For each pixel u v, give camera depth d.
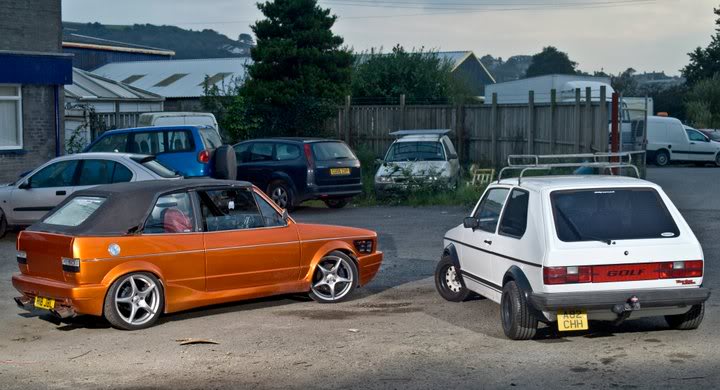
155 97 37.28
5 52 21.78
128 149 18.61
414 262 13.42
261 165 20.70
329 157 20.59
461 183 23.08
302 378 7.20
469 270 9.79
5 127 22.45
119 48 61.34
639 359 7.57
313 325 9.24
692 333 8.48
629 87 74.25
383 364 7.58
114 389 6.98
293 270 10.15
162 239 9.21
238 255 9.67
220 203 9.77
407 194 21.86
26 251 9.40
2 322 9.66
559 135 24.53
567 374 7.15
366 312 9.92
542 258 7.83
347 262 10.56
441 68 45.81
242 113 30.56
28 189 15.79
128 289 9.09
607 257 7.79
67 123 28.28
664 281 7.87
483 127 29.42
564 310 7.82
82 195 9.59
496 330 8.84
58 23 23.23
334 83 33.25
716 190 23.69
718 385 6.74
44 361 7.91
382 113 31.28
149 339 8.71
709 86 55.19
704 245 14.20
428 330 8.90
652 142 38.16
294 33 32.72
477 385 6.89
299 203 20.41
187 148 18.47
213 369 7.53
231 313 9.95
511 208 8.88
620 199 8.17
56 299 9.01
